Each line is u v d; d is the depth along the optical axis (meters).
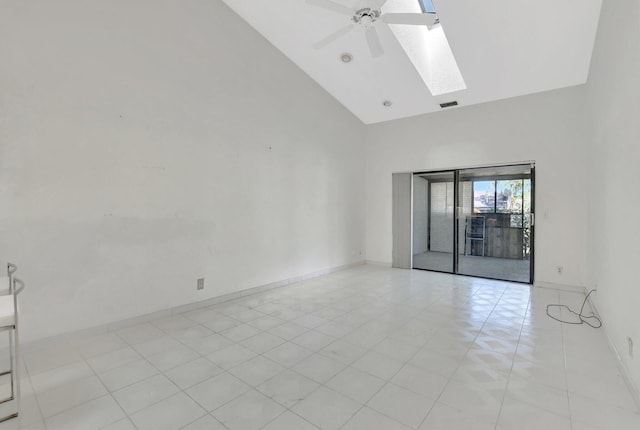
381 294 4.44
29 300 2.67
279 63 4.73
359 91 5.45
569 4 3.21
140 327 3.23
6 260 2.56
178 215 3.61
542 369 2.41
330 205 5.75
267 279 4.62
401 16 3.04
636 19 2.05
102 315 3.06
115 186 3.13
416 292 4.54
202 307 3.84
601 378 2.28
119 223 3.16
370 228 6.65
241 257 4.27
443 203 5.82
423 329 3.20
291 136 4.96
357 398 2.05
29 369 2.40
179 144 3.60
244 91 4.26
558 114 4.59
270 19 4.18
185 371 2.38
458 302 4.08
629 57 2.23
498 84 4.62
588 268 4.20
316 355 2.64
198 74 3.76
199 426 1.79
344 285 4.93
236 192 4.20
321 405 1.98
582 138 4.41
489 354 2.65
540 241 4.77
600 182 3.38
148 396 2.07
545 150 4.69
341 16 3.89
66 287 2.85
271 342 2.89
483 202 5.40
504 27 3.58
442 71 4.98
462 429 1.76
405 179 6.15
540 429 1.76
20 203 2.62
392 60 4.49
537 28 3.54
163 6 3.43
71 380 2.26
